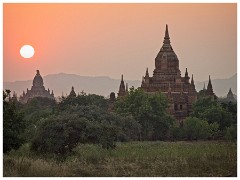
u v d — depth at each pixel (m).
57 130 53.59
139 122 95.12
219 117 99.62
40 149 54.03
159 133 95.94
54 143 53.12
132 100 98.56
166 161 51.16
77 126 53.75
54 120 54.06
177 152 57.84
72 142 54.16
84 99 101.06
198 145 70.12
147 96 98.38
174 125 100.50
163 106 99.44
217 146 62.84
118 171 44.66
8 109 46.34
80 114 74.25
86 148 58.25
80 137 53.56
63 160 49.75
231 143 67.56
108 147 55.50
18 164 42.25
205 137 91.19
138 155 55.50
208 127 91.38
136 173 43.47
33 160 46.75
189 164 48.28
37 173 40.62
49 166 42.94
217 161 50.19
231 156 51.81
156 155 55.56
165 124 96.25
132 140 85.94
